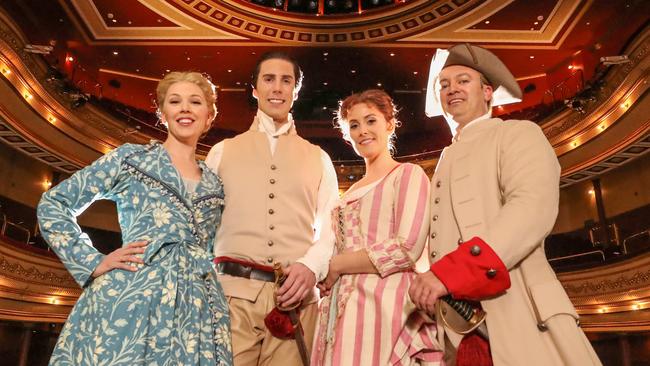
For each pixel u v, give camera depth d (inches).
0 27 436.1
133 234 77.8
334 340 79.4
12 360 531.5
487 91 84.4
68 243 75.0
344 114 100.6
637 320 497.7
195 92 90.6
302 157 99.1
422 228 81.8
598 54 596.4
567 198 661.3
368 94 97.0
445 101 83.6
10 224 563.2
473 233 68.6
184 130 88.7
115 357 67.7
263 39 620.4
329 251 86.4
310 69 697.0
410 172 87.3
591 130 544.4
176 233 77.9
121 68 689.6
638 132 494.9
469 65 82.9
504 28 583.2
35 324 554.6
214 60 671.8
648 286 485.4
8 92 482.3
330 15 590.9
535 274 64.7
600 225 591.5
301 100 764.6
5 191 578.2
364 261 81.8
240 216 90.1
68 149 594.6
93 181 79.0
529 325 62.1
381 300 79.0
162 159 83.3
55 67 518.9
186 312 74.0
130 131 646.5
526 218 62.4
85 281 73.9
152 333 70.6
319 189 99.8
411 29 596.7
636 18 510.9
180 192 81.3
